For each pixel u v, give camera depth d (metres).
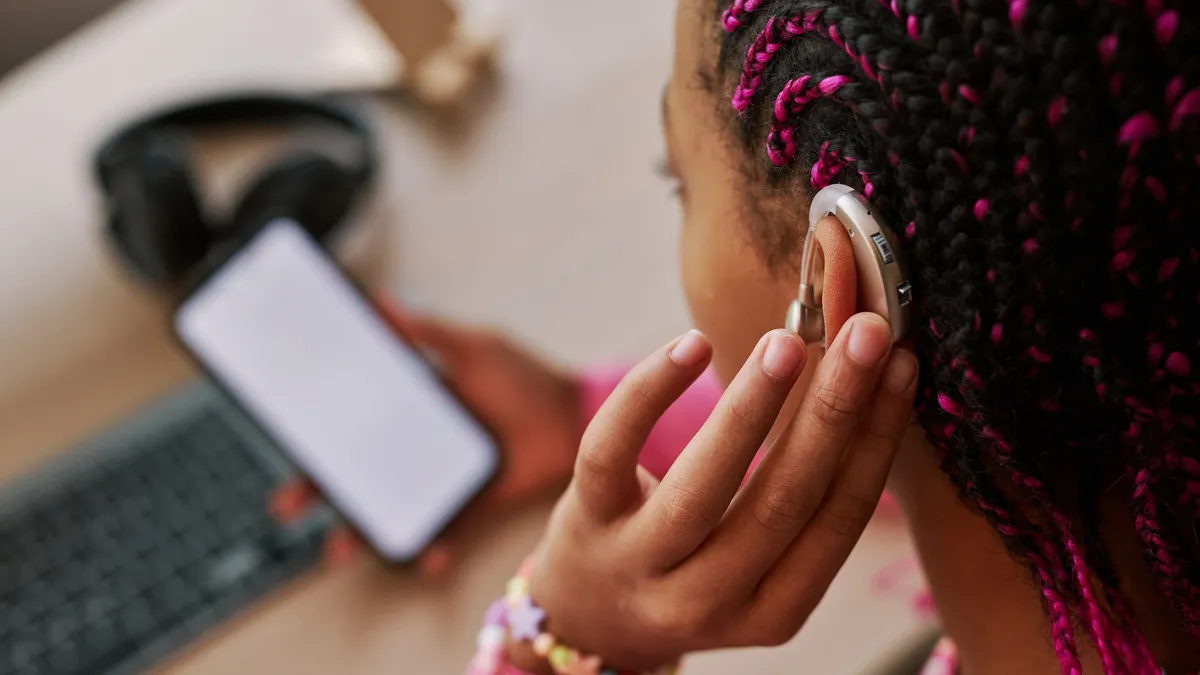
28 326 0.76
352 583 0.63
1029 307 0.27
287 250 0.68
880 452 0.31
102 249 0.81
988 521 0.33
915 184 0.27
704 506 0.34
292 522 0.65
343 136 0.87
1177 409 0.28
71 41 0.98
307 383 0.66
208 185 0.85
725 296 0.37
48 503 0.65
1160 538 0.30
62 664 0.59
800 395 0.34
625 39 0.95
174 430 0.69
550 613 0.44
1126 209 0.25
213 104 0.88
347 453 0.65
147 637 0.60
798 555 0.35
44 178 0.86
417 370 0.67
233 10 1.00
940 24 0.26
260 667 0.60
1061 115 0.24
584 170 0.85
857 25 0.27
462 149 0.87
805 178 0.31
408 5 0.86
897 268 0.28
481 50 0.91
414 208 0.83
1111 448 0.29
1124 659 0.30
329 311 0.68
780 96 0.30
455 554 0.64
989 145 0.25
